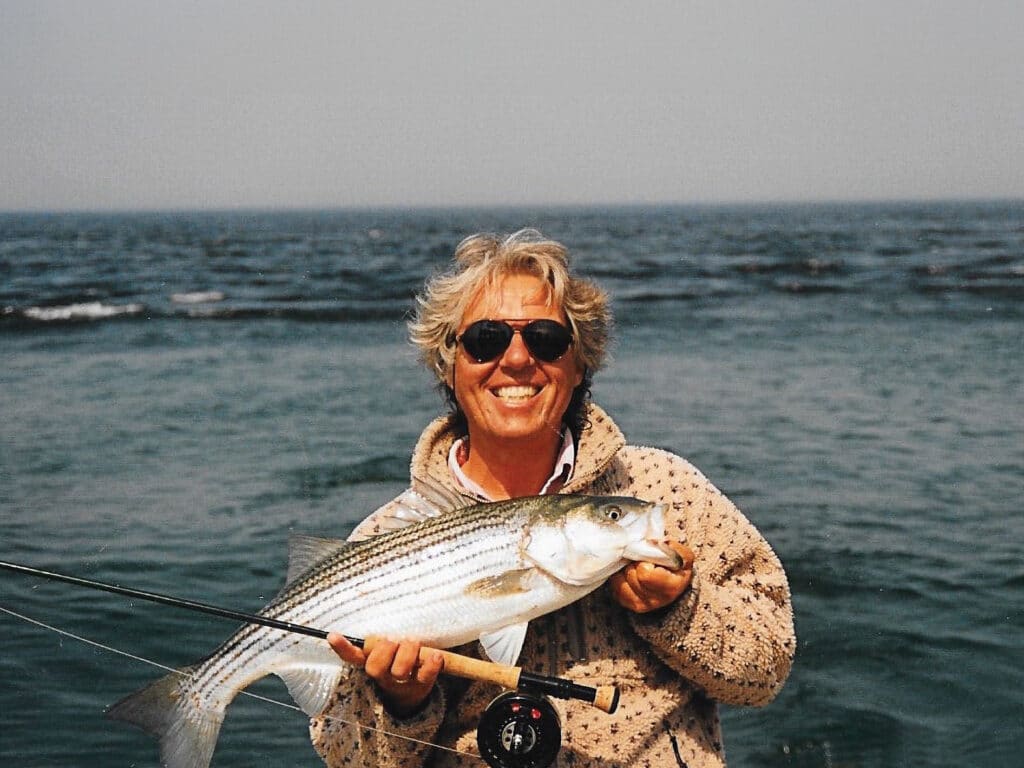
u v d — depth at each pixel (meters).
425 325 1.37
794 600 3.21
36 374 7.30
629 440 5.34
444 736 1.26
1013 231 38.44
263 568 3.39
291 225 62.09
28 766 2.20
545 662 1.25
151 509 4.03
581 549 1.19
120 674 2.61
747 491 4.39
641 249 26.98
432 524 1.28
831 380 7.09
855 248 26.03
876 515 4.04
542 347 1.27
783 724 2.48
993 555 3.57
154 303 12.05
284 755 2.29
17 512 3.96
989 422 5.73
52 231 47.41
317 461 4.79
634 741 1.23
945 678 2.68
